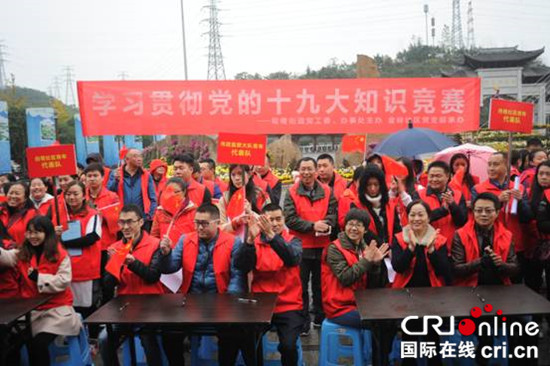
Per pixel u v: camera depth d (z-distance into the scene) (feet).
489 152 24.44
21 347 15.69
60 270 15.39
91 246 18.48
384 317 12.39
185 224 19.24
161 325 13.04
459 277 15.62
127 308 13.66
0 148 45.52
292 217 19.52
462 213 17.78
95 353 18.34
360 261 15.23
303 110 27.22
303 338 19.33
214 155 60.49
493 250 15.53
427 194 18.71
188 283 15.56
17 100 78.33
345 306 15.38
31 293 16.16
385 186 18.06
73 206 18.49
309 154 80.94
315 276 19.93
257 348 14.64
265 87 27.20
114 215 20.68
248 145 17.26
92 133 27.04
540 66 116.88
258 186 22.02
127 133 27.17
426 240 15.35
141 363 16.35
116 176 23.84
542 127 83.05
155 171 25.04
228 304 13.74
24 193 19.36
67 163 17.65
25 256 15.72
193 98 27.22
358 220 15.56
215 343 16.07
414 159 23.62
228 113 27.30
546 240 18.39
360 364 15.05
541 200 18.21
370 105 26.99
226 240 15.58
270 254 15.33
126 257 15.19
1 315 13.56
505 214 18.70
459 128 26.71
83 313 18.97
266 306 13.48
